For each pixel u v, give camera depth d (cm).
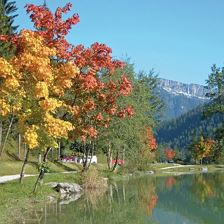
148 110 7331
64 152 7138
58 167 5722
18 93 2341
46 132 2464
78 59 2861
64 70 2536
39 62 2308
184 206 3075
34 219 2294
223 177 6688
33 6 2692
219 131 8012
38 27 2706
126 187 4466
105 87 3294
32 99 2416
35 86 2312
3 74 2272
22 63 2305
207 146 13462
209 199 3525
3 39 2561
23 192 2956
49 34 2702
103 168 6481
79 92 2977
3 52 3791
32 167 5262
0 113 2317
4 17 4841
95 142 4966
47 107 2358
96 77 3206
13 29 5728
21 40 2406
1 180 3741
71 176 4372
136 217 2566
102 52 2966
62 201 3114
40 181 3322
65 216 2439
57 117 3066
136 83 5788
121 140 5262
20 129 2452
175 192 4062
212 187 4688
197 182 5469
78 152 6888
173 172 8569
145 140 7350
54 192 3388
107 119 3434
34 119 2459
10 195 2808
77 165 6272
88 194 3650
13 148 6556
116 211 2770
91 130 3272
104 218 2494
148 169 7950
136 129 5791
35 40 2367
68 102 3062
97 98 3234
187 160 15300
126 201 3281
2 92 2322
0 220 2191
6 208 2472
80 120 3272
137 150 6694
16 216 2350
